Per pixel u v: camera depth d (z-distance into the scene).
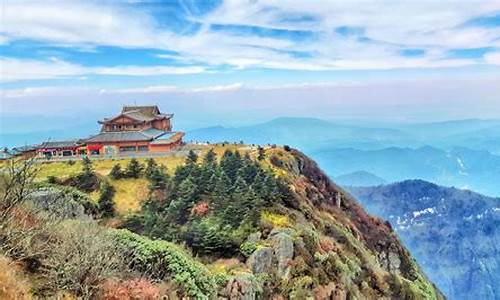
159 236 47.59
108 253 20.28
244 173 60.28
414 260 82.44
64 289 17.64
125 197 63.28
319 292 42.25
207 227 44.88
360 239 70.88
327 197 79.50
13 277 16.39
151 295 20.53
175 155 86.75
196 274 26.14
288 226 47.81
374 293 51.84
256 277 38.41
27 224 20.16
